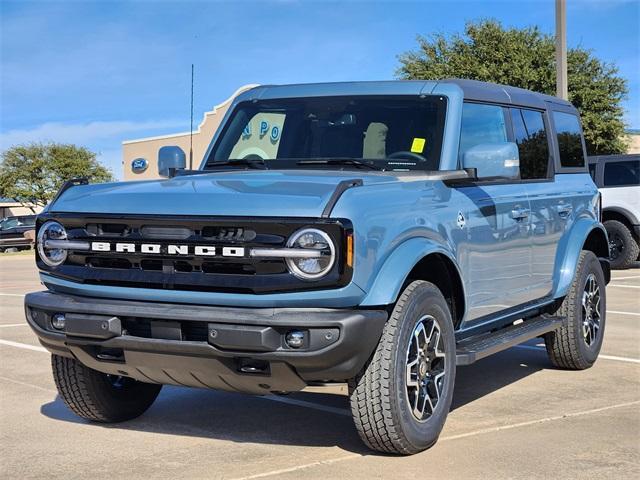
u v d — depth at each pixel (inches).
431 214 190.1
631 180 628.7
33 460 183.2
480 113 229.6
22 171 2346.2
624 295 476.7
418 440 179.9
